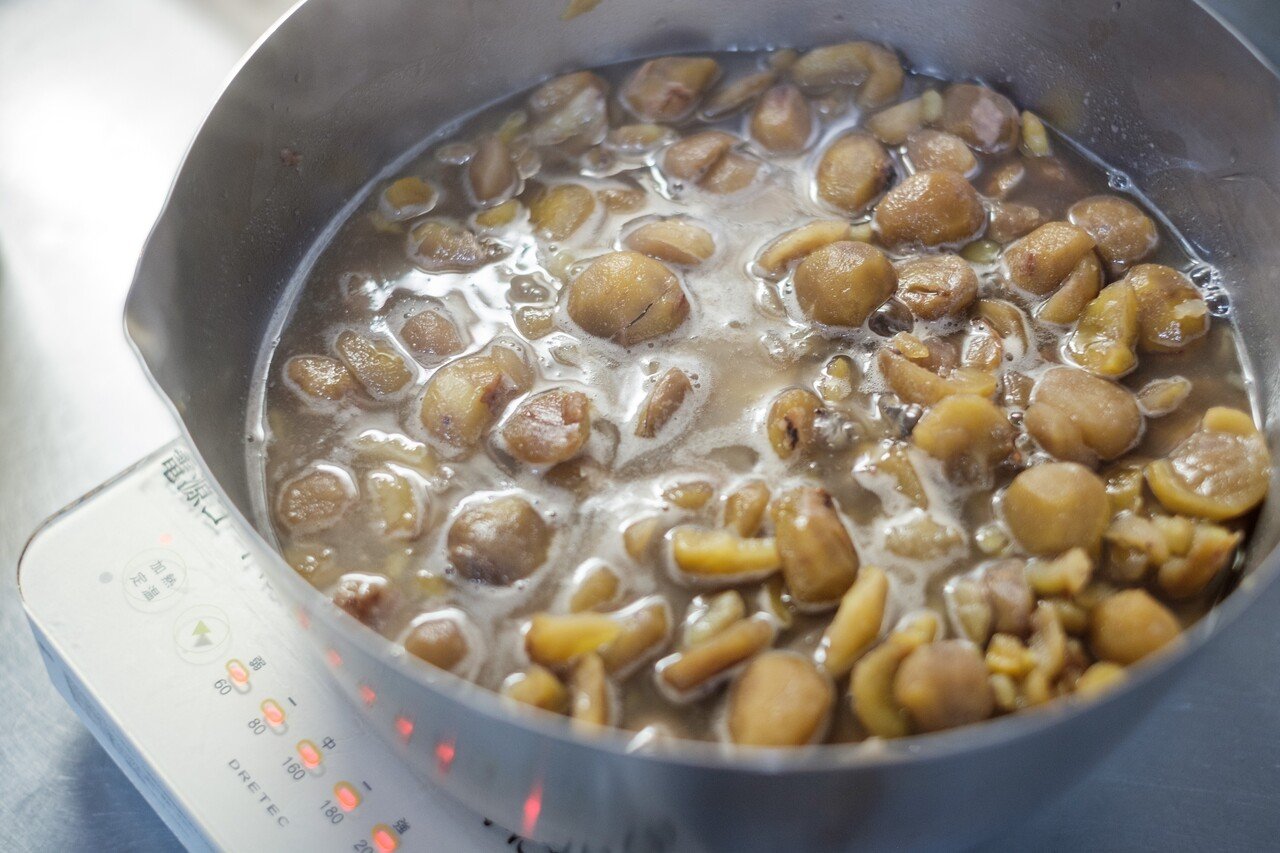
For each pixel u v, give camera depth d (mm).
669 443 353
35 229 459
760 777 259
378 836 321
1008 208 397
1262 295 381
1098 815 334
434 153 427
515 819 302
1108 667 316
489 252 396
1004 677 312
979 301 377
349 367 373
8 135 479
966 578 330
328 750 329
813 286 369
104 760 367
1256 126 376
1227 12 441
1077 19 405
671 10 437
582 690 310
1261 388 373
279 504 352
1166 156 406
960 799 276
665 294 367
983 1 417
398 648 281
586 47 439
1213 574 330
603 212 402
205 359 354
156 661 340
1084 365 367
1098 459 352
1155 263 398
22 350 435
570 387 363
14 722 374
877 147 408
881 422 354
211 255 364
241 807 324
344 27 388
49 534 354
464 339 375
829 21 439
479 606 331
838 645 313
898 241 389
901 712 307
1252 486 341
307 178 402
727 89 432
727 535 332
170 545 352
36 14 504
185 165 349
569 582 333
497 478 349
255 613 345
